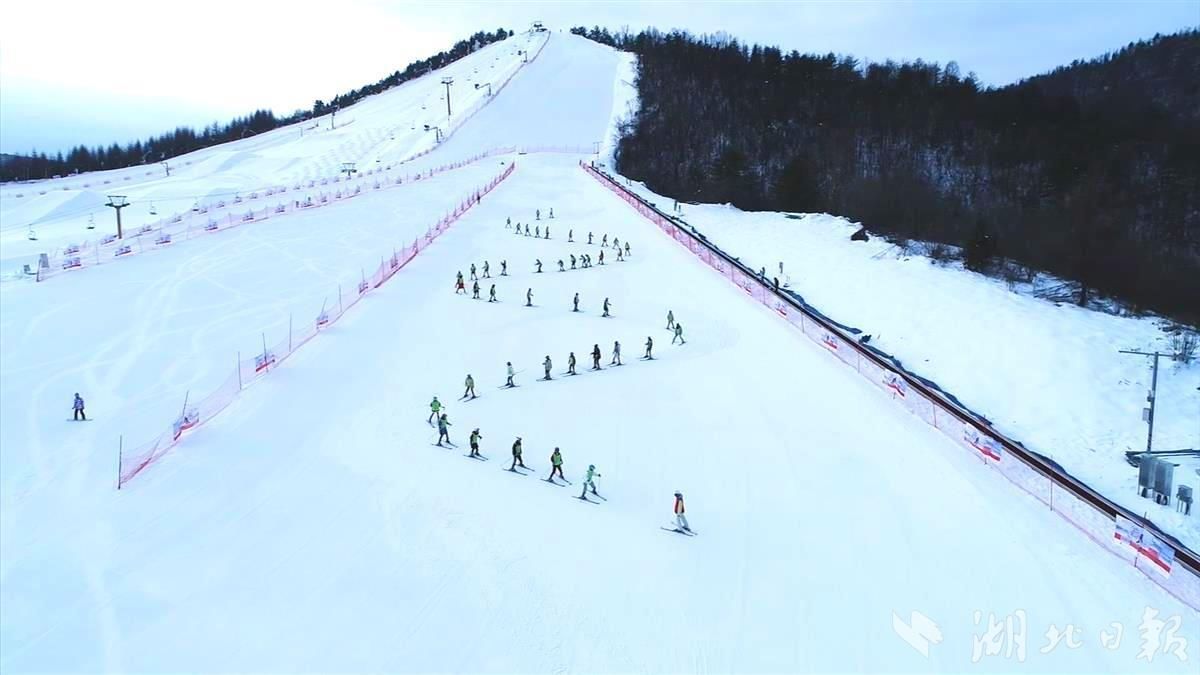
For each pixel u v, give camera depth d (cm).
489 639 1739
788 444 2730
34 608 1836
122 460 2555
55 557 2033
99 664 1658
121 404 3009
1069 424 3372
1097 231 5906
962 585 1942
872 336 4216
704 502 2348
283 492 2364
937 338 4122
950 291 4741
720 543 2128
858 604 1872
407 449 2662
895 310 4500
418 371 3391
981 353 3941
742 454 2656
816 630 1780
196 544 2089
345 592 1892
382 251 5425
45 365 3391
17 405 2988
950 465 2575
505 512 2269
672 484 2455
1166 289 5244
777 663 1673
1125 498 2817
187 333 3797
